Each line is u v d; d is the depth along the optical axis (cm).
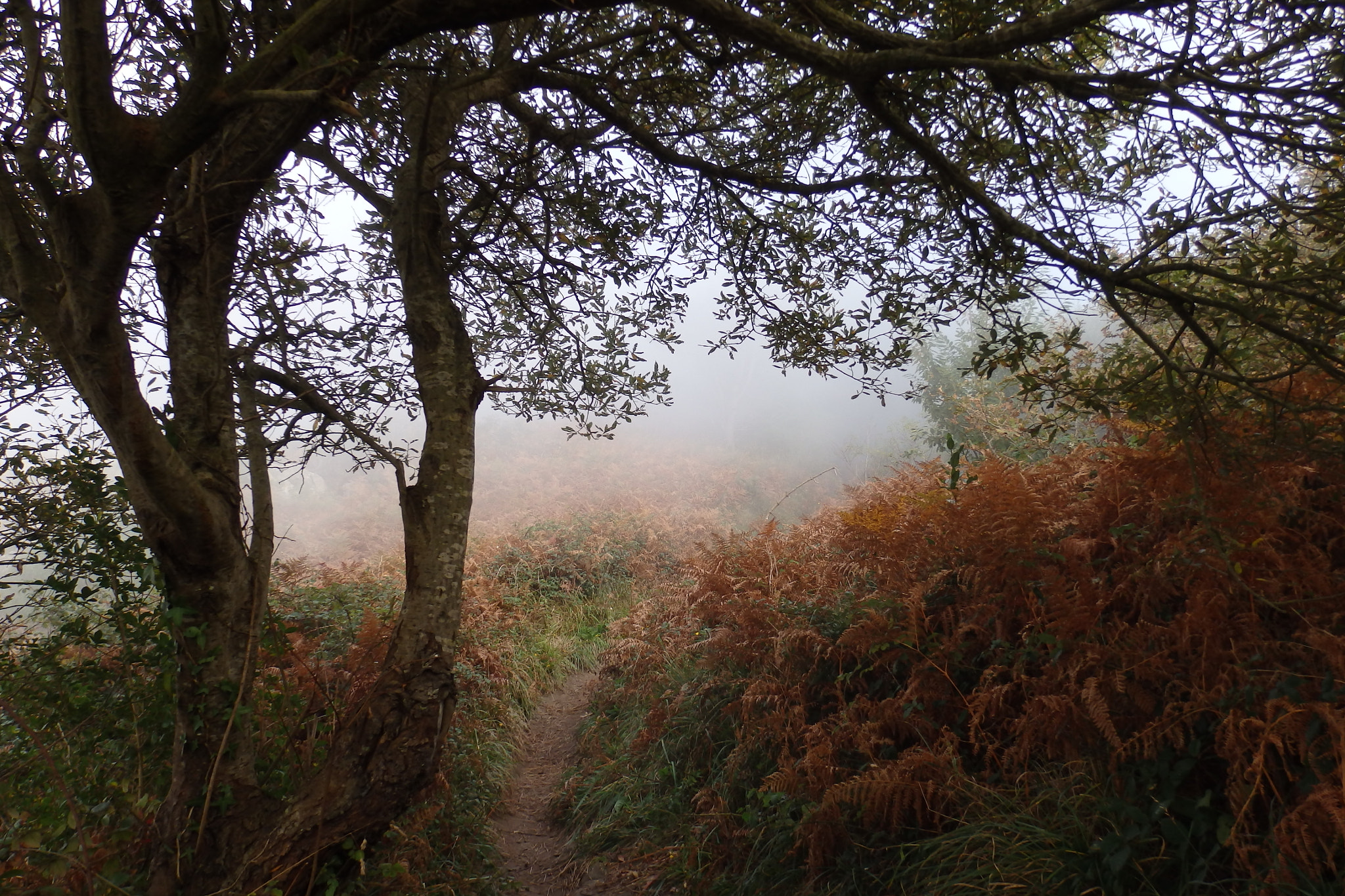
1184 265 201
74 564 249
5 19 215
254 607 232
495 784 450
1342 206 193
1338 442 224
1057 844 233
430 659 230
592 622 830
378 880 276
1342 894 179
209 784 202
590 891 359
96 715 244
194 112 152
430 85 232
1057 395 245
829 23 205
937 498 332
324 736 303
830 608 372
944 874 254
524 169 330
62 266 165
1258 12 206
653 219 363
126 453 183
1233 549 244
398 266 270
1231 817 205
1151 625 256
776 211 353
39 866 178
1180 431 220
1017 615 300
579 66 306
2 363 299
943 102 265
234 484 228
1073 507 319
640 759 438
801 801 313
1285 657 232
